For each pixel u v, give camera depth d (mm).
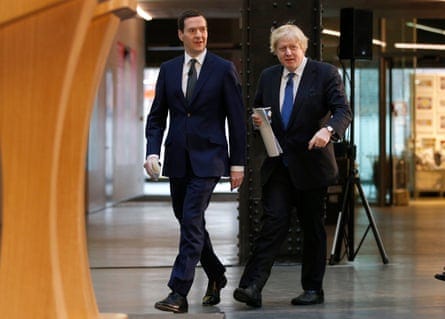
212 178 6562
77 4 4121
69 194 4762
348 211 10086
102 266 9742
